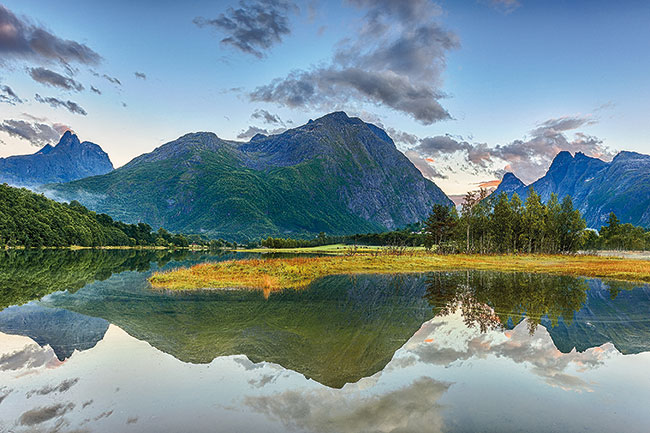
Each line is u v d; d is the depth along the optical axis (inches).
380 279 1241.4
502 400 302.7
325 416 271.6
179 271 1197.7
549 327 571.8
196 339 486.3
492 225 3302.2
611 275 1333.7
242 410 281.7
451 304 770.2
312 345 464.8
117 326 550.9
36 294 844.6
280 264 1403.8
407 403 296.7
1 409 280.2
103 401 296.0
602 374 368.5
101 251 3838.6
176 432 247.9
